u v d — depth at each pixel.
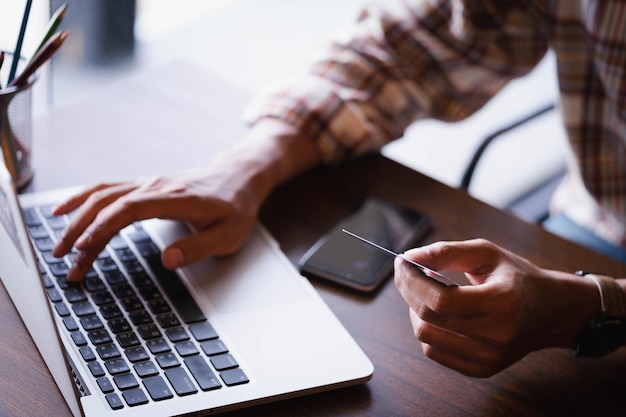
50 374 0.60
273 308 0.68
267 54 2.35
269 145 0.85
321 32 2.53
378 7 1.00
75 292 0.66
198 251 0.71
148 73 1.01
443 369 0.66
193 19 2.40
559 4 0.97
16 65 0.74
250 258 0.74
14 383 0.59
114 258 0.70
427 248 0.62
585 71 0.99
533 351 0.68
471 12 0.95
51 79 1.01
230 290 0.69
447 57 0.98
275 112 0.89
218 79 1.02
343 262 0.75
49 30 0.74
